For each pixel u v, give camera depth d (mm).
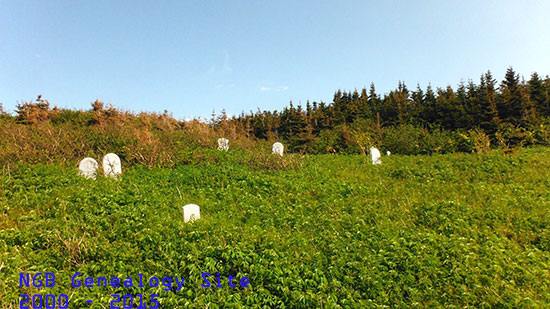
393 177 11727
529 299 4387
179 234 6363
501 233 6598
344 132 25094
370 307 4664
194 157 13328
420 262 5395
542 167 11281
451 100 37031
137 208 7574
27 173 9148
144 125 20188
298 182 10500
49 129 13500
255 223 7402
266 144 19906
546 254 5699
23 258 5441
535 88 36781
